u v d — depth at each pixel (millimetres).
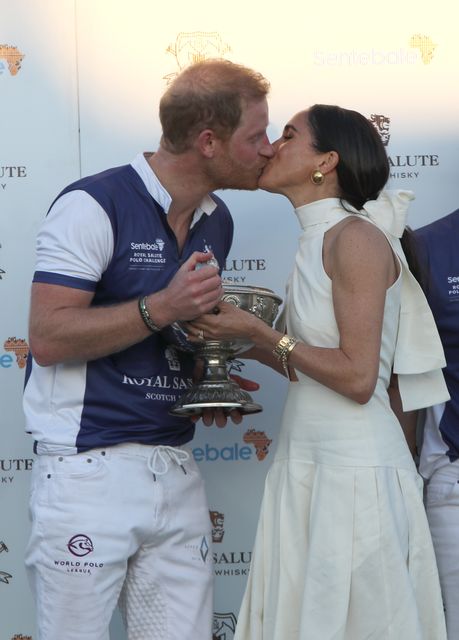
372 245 9844
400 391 10883
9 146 12492
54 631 9906
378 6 12703
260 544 10375
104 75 12531
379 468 9828
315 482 9938
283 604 9914
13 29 12461
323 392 10094
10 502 12547
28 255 12531
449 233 11734
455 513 11391
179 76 10172
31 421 10211
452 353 11531
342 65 12688
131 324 9508
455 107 12797
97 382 10086
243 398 10109
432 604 10133
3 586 12539
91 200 9859
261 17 12609
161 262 10164
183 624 10484
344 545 9711
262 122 10203
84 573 9828
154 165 10281
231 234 11477
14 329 12539
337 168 10406
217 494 12820
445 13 12734
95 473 9953
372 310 9664
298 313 10156
